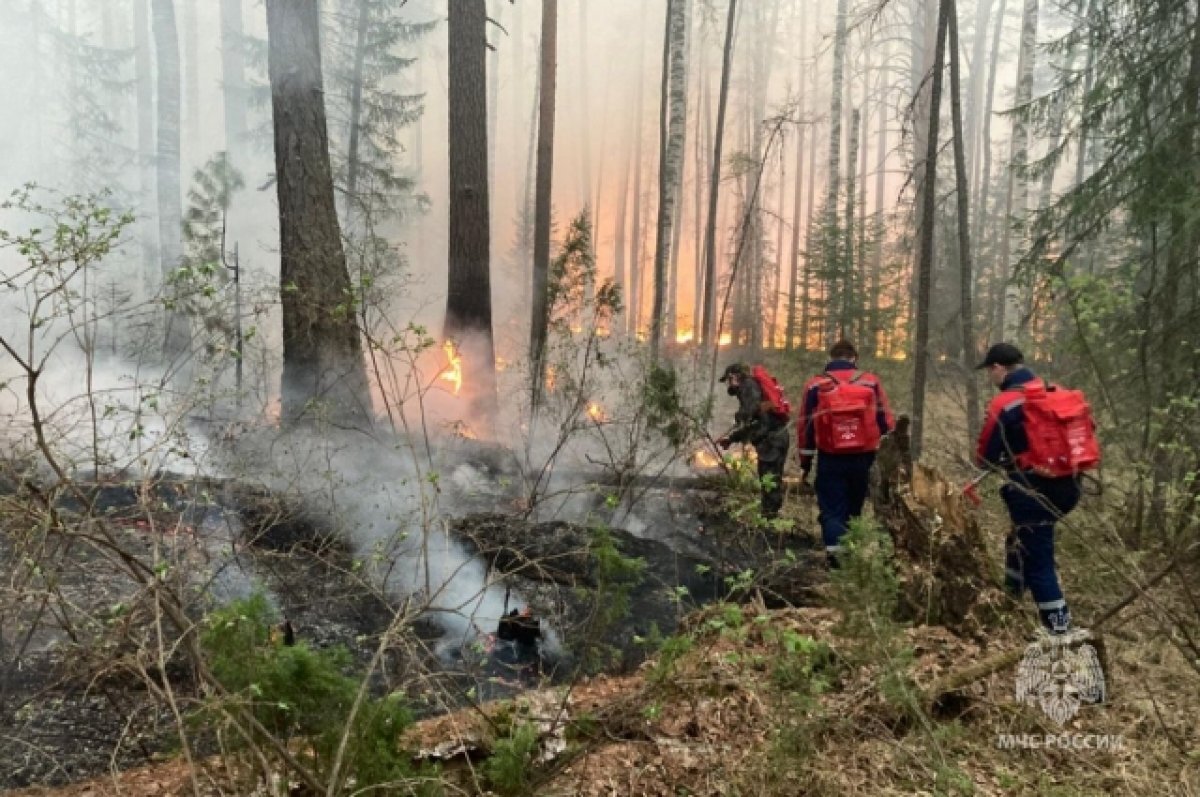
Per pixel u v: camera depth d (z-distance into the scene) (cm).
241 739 204
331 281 676
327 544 481
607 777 273
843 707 300
